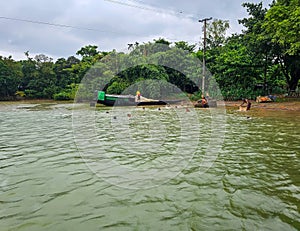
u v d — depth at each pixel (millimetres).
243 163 6375
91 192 4797
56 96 41500
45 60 51500
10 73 42406
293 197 4457
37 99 44000
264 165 6188
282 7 20219
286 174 5559
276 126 11750
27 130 11672
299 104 21609
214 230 3516
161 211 4070
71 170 5992
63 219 3863
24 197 4609
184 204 4289
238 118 14984
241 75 29672
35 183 5238
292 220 3725
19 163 6555
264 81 30016
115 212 4059
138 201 4426
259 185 5004
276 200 4355
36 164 6465
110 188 4969
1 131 11422
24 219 3867
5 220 3838
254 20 28344
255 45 25719
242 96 28484
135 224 3703
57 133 10805
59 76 50500
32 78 46688
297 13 17094
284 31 18922
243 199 4422
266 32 23781
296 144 8195
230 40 36969
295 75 28953
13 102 37531
